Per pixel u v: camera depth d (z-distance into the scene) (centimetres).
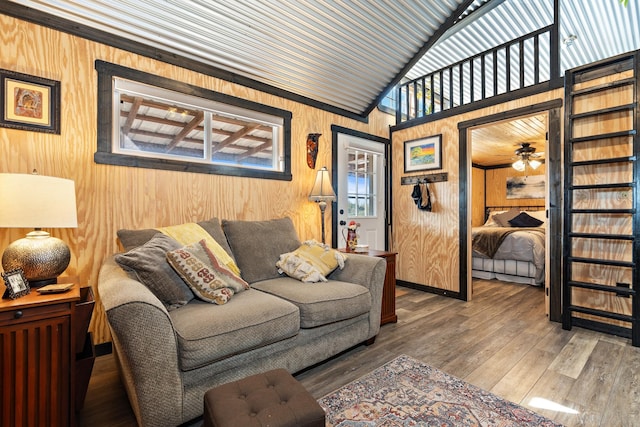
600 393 168
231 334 147
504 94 323
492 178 730
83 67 206
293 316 174
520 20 338
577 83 275
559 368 196
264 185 300
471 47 383
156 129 246
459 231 359
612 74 257
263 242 251
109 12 204
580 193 277
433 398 162
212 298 172
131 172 225
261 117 297
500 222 631
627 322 248
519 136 482
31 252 145
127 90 223
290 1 238
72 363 133
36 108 191
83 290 175
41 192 143
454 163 366
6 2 182
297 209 328
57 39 198
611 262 248
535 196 662
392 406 156
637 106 240
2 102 181
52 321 128
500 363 202
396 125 431
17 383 121
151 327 126
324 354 196
